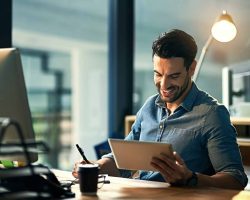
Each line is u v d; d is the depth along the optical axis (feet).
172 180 5.33
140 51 12.43
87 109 18.13
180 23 11.85
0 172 4.44
